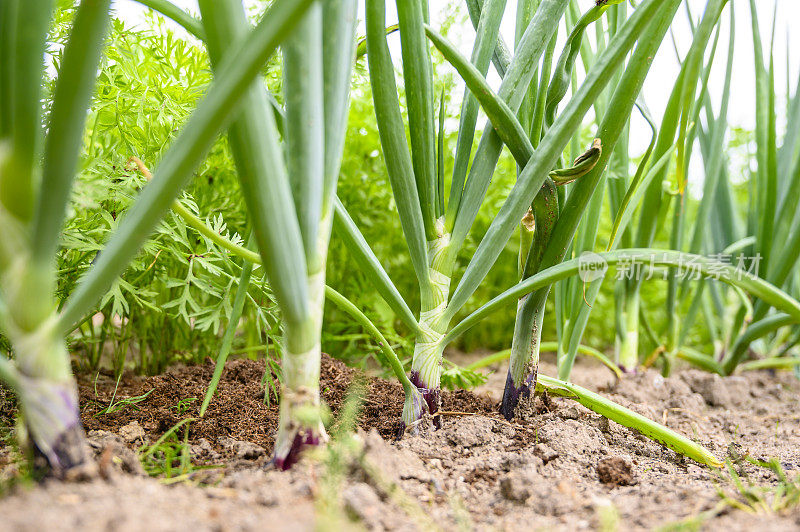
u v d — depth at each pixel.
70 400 0.43
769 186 0.86
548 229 0.59
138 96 0.62
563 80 0.59
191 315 0.61
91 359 0.81
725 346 1.03
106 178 0.56
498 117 0.55
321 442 0.48
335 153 0.48
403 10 0.54
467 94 0.59
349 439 0.46
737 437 0.71
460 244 0.58
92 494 0.41
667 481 0.52
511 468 0.52
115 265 0.41
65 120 0.38
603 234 1.22
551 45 0.59
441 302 0.58
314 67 0.45
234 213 0.75
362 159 0.96
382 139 0.55
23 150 0.39
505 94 0.57
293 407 0.47
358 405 0.62
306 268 0.47
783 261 0.85
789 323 0.85
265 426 0.59
